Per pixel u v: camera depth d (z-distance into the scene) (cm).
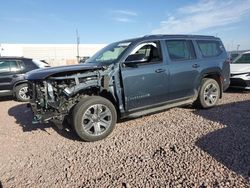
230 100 777
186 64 602
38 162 405
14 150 458
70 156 420
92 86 489
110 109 493
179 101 609
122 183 331
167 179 332
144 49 549
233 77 894
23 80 934
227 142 432
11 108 824
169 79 570
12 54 4175
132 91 519
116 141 473
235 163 358
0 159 422
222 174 333
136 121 586
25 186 338
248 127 504
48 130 556
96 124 480
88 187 327
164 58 568
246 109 646
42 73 482
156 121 579
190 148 418
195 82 623
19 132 556
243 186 304
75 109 466
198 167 355
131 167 371
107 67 498
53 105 472
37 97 499
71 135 518
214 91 675
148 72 535
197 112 639
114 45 593
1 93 928
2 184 345
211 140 446
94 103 474
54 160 409
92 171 367
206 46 666
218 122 546
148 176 343
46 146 468
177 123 557
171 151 413
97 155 418
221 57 688
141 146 443
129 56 524
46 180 350
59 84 477
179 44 607
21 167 392
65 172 369
